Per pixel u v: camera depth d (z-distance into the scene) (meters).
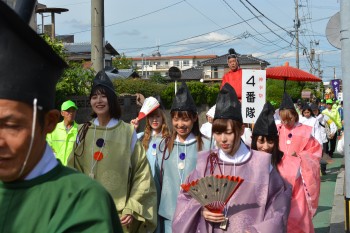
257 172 4.02
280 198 3.99
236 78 8.84
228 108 4.02
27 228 1.87
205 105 19.16
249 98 8.19
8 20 1.74
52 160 1.99
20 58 1.79
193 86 18.16
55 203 1.90
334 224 8.13
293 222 5.36
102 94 4.74
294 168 5.43
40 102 1.86
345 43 6.46
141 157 4.80
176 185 5.19
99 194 1.94
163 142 5.41
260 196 3.95
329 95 39.56
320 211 9.40
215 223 3.95
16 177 1.89
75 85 10.00
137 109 12.89
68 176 1.96
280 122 7.89
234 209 3.93
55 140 6.98
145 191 4.73
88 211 1.88
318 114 15.68
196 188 3.87
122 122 4.86
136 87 14.98
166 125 5.71
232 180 3.79
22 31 1.76
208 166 4.14
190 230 4.02
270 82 27.14
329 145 18.08
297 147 7.06
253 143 5.24
